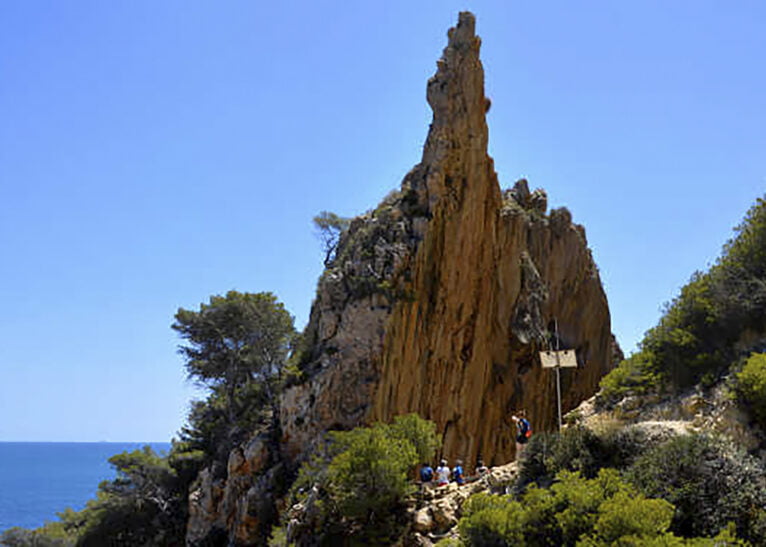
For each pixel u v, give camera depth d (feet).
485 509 64.39
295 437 159.22
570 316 227.40
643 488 60.75
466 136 185.98
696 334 81.97
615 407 83.10
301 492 117.70
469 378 179.32
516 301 203.82
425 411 168.66
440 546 70.54
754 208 89.20
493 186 196.34
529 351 200.03
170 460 212.02
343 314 166.20
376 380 158.51
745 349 75.20
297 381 163.32
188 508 195.00
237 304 212.64
